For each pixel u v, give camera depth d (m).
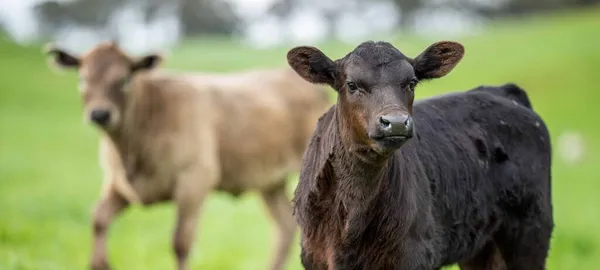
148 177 14.59
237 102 16.12
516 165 9.71
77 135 41.53
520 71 58.88
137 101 14.46
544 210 9.88
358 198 8.25
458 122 9.55
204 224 21.05
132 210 22.83
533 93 54.03
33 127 43.25
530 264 9.82
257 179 16.39
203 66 65.31
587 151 38.84
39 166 31.58
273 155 16.62
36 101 52.75
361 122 7.96
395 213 8.24
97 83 14.29
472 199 9.27
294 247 19.34
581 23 76.62
